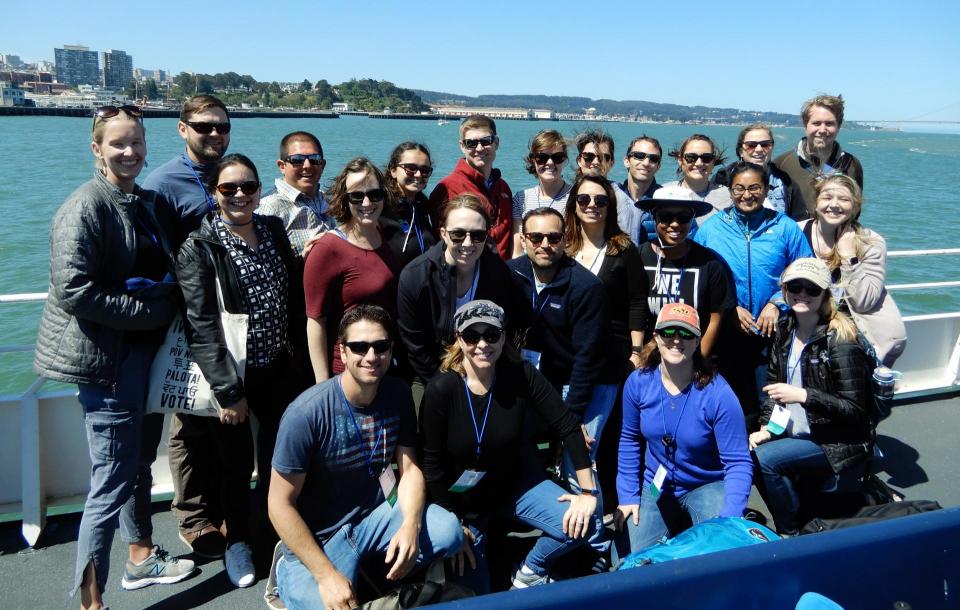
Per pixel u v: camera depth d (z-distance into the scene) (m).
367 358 2.50
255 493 3.62
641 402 3.16
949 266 15.45
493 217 4.52
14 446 3.45
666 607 1.53
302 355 3.29
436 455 2.91
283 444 2.56
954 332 5.02
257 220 3.04
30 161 33.66
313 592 2.53
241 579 2.98
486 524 3.02
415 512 2.69
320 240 3.14
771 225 3.85
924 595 1.74
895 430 4.45
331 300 3.15
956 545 1.74
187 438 3.21
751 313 3.90
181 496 3.27
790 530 3.29
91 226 2.57
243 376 2.86
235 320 2.86
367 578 2.82
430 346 3.27
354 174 3.08
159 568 3.00
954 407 4.75
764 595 1.61
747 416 3.83
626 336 3.61
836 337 3.16
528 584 3.02
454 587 2.36
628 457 3.24
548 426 3.13
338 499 2.72
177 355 2.85
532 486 3.01
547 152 4.41
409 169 3.84
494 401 2.88
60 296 2.50
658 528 3.07
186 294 2.78
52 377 2.59
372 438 2.69
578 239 3.62
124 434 2.72
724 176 4.87
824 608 1.58
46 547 3.21
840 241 3.86
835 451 3.17
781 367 3.35
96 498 2.69
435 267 3.16
